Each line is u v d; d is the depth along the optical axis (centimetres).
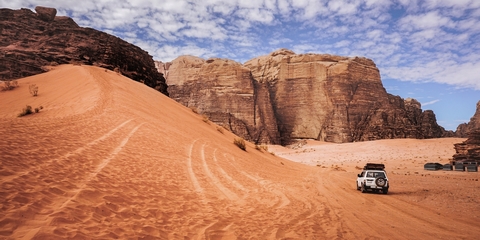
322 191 1781
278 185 1739
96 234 554
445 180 2980
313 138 17562
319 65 18500
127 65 7931
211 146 2627
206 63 19900
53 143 1108
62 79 4800
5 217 515
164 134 2242
